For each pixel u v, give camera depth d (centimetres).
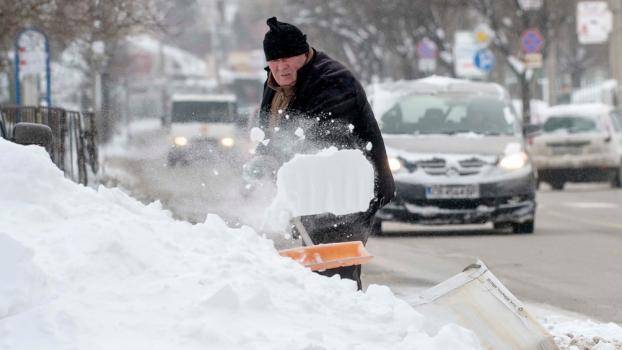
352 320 1173
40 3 4997
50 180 1220
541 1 10544
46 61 4772
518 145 3744
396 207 3619
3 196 1180
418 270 2759
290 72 1597
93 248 1116
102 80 7075
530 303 2262
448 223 3628
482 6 10994
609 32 11675
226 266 1171
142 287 1099
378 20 13575
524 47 9519
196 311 1073
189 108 7325
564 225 4062
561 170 6744
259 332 1059
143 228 1213
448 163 3641
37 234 1138
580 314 2127
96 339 1011
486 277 1371
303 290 1196
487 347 1278
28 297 1022
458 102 3959
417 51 12694
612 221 4234
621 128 6912
